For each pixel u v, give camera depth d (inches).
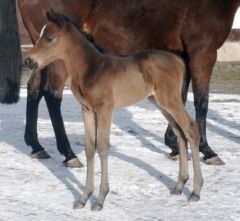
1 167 320.5
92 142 257.9
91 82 249.8
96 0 330.6
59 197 274.1
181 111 265.3
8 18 344.8
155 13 330.0
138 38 334.6
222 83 683.4
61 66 328.2
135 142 382.6
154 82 261.7
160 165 327.3
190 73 334.0
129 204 265.4
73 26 255.3
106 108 250.5
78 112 490.0
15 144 375.2
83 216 250.1
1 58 348.8
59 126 329.7
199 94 331.6
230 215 252.5
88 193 260.5
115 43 337.4
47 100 333.1
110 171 313.3
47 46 252.8
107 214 252.4
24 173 310.8
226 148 367.2
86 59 252.2
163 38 333.7
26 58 253.6
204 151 330.0
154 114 481.7
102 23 333.4
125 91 254.7
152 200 271.3
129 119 460.8
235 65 814.5
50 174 310.3
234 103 532.7
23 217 248.5
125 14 331.6
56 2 329.4
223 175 308.7
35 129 345.7
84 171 317.1
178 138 276.1
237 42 848.3
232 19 333.4
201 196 275.9
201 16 325.7
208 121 453.1
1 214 251.9
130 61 257.4
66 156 326.0
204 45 328.5
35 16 335.6
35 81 344.5
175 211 257.1
